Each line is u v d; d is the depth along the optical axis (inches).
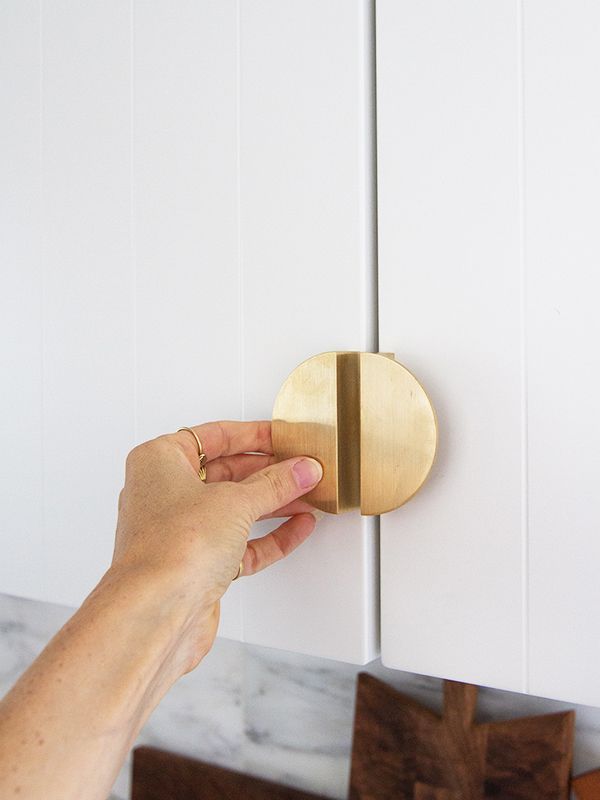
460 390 21.0
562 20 19.3
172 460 21.1
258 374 23.9
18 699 15.5
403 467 20.9
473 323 20.7
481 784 29.4
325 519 23.0
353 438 22.2
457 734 29.8
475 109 20.5
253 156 23.7
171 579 17.8
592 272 19.2
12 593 29.8
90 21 26.7
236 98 23.9
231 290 24.3
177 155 25.1
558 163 19.5
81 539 27.9
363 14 21.8
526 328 20.1
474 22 20.4
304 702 35.7
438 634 21.6
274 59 23.2
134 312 26.2
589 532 19.5
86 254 27.2
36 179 28.3
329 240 22.6
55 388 28.2
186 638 19.3
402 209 21.6
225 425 23.3
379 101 21.8
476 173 20.5
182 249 25.1
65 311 27.8
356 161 22.0
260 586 24.2
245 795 36.1
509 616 20.6
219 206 24.4
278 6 23.0
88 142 27.0
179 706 39.3
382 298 22.0
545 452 20.0
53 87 27.7
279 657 36.3
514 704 30.5
